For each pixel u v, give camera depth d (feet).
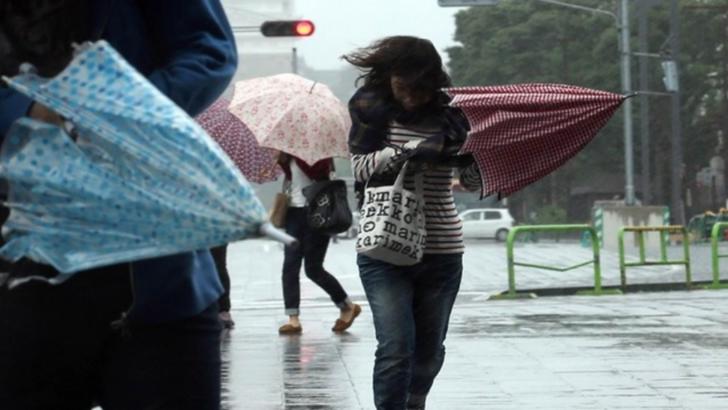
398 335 34.94
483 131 33.71
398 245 34.63
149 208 14.99
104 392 17.79
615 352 60.44
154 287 17.10
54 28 17.57
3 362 17.15
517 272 149.18
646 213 251.80
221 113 72.69
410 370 35.45
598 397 47.26
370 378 52.75
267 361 58.49
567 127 33.86
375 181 35.83
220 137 71.77
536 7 460.14
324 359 59.16
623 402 46.14
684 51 437.58
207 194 14.98
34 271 16.94
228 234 15.01
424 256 35.81
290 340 67.67
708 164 459.32
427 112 35.73
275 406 45.85
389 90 35.73
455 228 36.27
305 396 48.06
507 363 56.80
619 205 269.03
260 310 92.02
